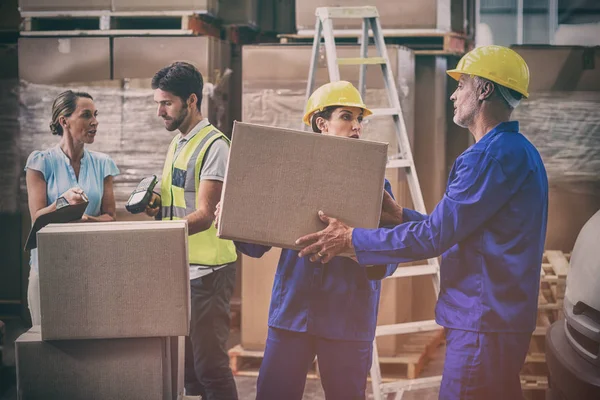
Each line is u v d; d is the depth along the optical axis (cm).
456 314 259
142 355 265
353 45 437
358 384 289
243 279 449
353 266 286
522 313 255
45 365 264
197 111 354
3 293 507
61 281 259
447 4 461
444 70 494
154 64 448
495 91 263
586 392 302
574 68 409
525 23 439
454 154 510
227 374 345
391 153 433
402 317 447
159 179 448
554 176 412
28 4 458
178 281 261
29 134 460
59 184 381
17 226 502
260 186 261
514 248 254
